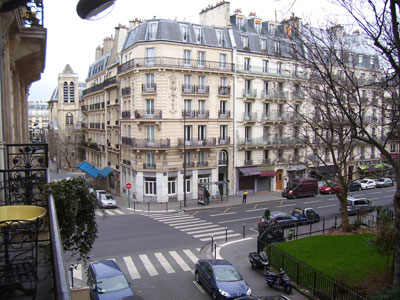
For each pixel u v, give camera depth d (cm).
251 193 4362
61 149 6681
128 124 4044
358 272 1633
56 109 8331
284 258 1792
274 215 2652
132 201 3969
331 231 2434
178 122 3753
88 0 434
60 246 363
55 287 306
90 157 6450
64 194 879
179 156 3825
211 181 4050
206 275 1590
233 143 4128
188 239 2430
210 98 3931
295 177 4362
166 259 2014
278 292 1569
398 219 1255
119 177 4612
